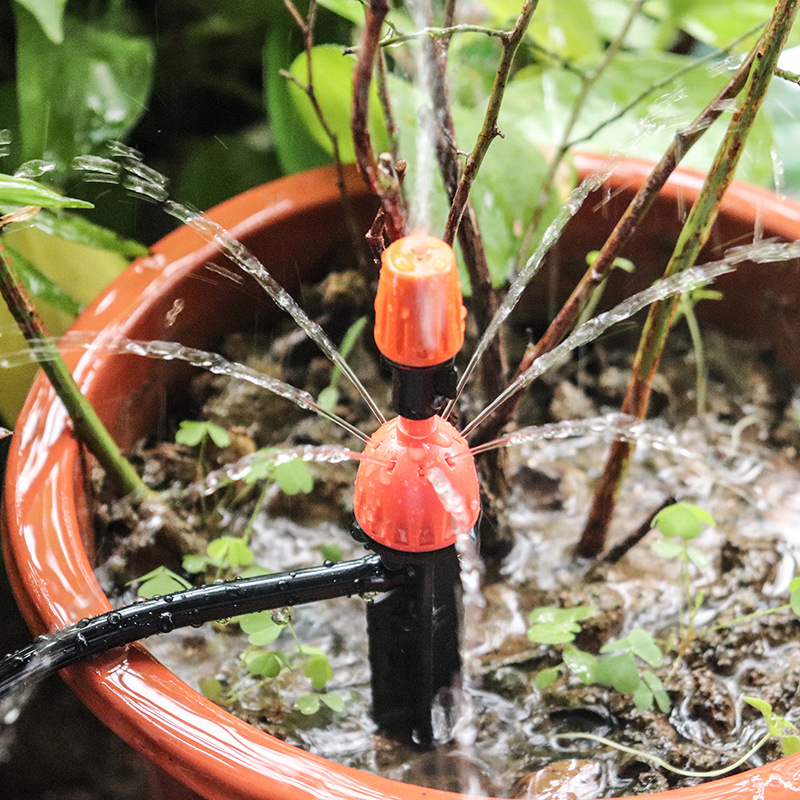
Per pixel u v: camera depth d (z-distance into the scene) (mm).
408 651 474
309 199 555
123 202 601
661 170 474
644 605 523
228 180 679
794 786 430
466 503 449
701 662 504
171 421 557
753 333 578
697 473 562
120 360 521
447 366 432
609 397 578
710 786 431
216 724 443
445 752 490
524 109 593
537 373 480
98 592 467
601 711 497
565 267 581
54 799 579
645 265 578
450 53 589
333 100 545
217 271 543
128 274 533
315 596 462
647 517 537
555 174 551
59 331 563
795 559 532
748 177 583
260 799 432
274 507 549
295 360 575
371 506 449
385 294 424
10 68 684
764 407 573
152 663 456
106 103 579
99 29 641
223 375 557
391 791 431
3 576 605
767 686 496
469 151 530
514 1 589
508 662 509
